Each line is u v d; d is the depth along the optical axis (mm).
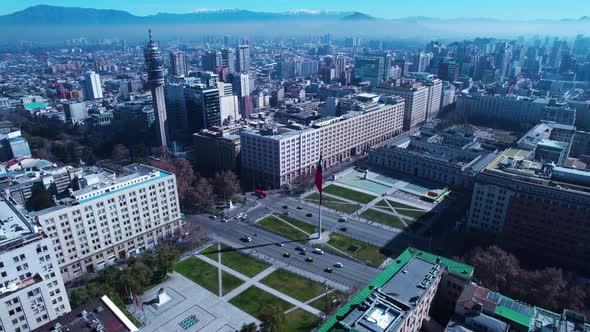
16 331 138125
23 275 142750
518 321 127688
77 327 122312
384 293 138000
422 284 143875
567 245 199250
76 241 196625
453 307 155000
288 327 162500
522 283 168750
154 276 197875
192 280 195625
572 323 124812
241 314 171625
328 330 124625
